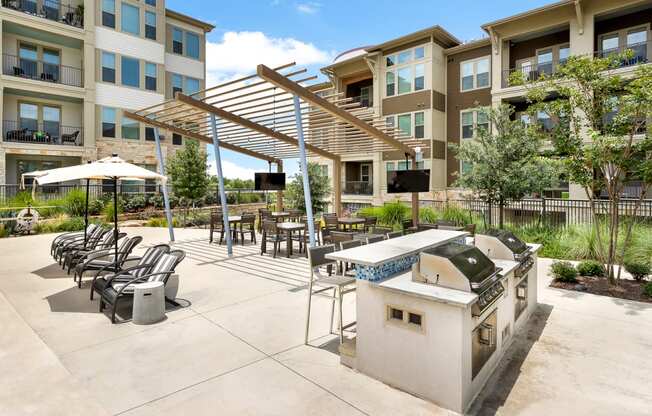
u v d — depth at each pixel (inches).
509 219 471.8
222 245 415.8
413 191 381.7
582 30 580.7
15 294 225.9
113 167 234.5
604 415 105.9
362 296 127.6
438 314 107.9
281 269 294.7
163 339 159.0
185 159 676.1
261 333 165.6
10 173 694.5
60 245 326.0
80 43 732.7
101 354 144.7
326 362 137.8
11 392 117.2
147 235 494.6
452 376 105.9
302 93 265.7
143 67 805.2
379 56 818.2
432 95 740.0
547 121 649.0
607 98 231.5
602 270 254.5
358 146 478.9
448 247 133.5
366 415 105.3
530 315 185.5
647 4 548.1
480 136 418.0
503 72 673.0
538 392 118.0
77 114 758.5
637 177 225.9
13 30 668.7
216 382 124.1
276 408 109.2
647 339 157.8
